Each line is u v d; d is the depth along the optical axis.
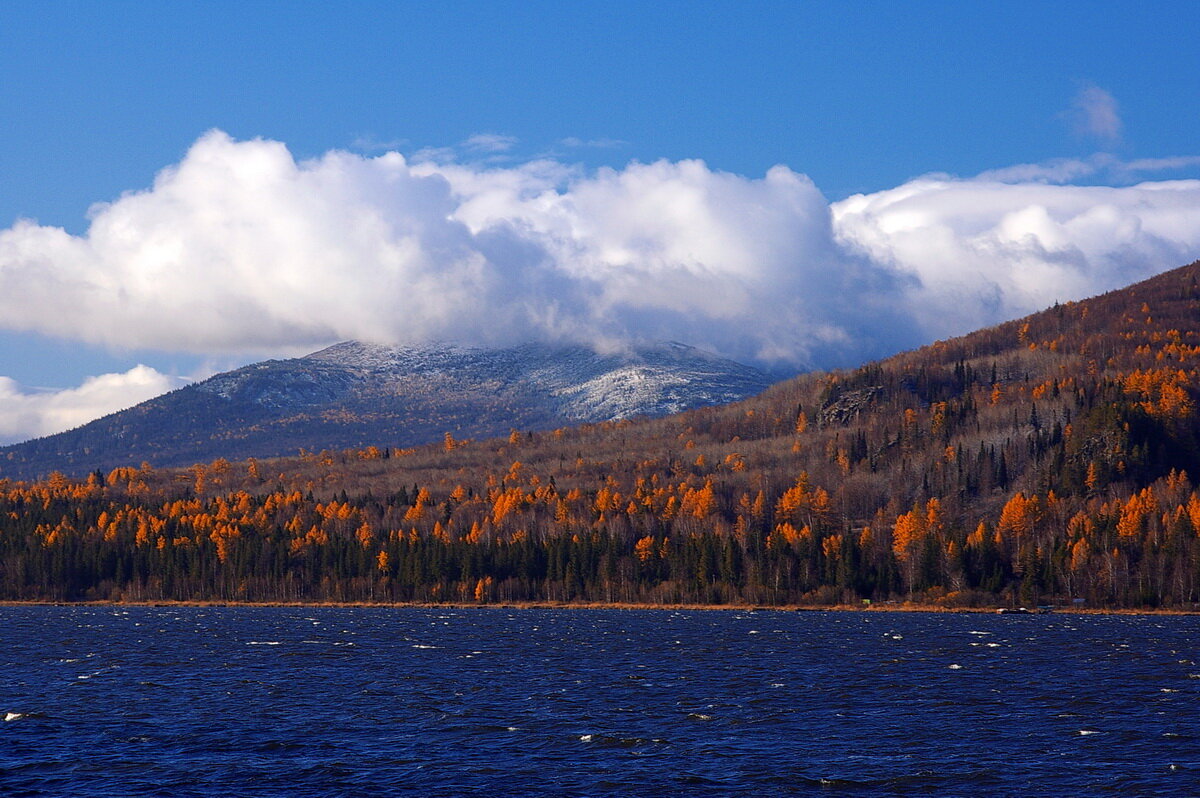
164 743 128.38
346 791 109.12
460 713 147.38
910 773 115.19
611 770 116.69
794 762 119.94
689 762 119.94
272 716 145.00
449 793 108.50
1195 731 135.25
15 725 138.25
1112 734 133.50
